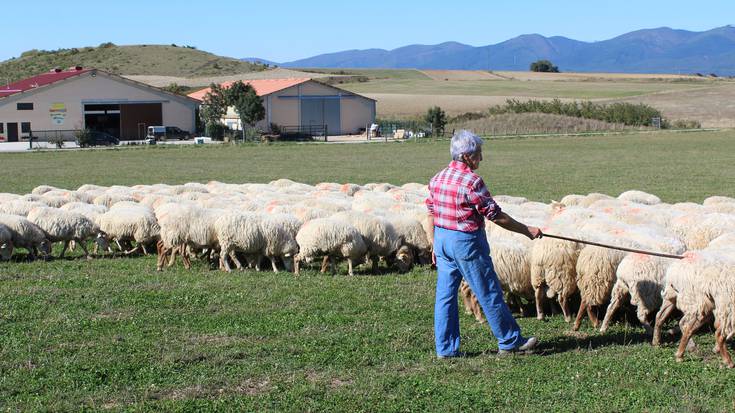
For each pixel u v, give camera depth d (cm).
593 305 1160
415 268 1659
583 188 3503
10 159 5566
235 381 904
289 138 8100
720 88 14100
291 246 1599
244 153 6144
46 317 1172
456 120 9512
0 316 1165
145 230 1769
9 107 7844
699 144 6444
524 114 9238
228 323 1147
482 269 959
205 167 4850
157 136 8006
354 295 1337
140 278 1498
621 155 5481
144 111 8506
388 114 11306
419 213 1783
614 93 14438
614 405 826
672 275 984
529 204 1972
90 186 2523
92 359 970
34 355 986
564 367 951
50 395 855
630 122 8969
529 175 4147
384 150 6362
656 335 1042
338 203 1986
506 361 973
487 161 5100
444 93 15025
